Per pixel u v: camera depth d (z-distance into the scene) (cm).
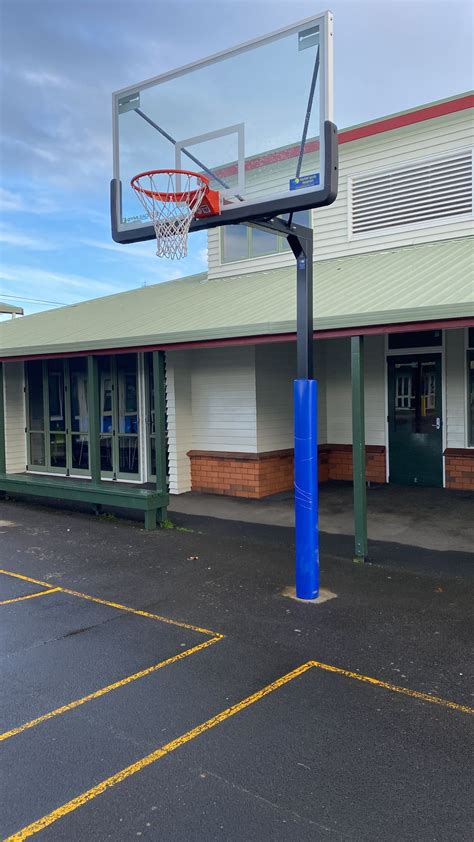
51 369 1430
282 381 1180
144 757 360
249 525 928
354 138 1203
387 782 336
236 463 1144
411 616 567
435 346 1149
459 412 1133
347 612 580
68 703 423
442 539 821
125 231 711
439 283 825
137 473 1281
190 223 649
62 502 1137
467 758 357
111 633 541
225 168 639
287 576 692
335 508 1017
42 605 613
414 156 1145
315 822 306
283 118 598
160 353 970
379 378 1218
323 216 1255
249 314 956
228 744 372
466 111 1084
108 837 298
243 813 313
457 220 1098
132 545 833
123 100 741
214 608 597
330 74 561
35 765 354
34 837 298
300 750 365
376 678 452
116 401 1308
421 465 1178
